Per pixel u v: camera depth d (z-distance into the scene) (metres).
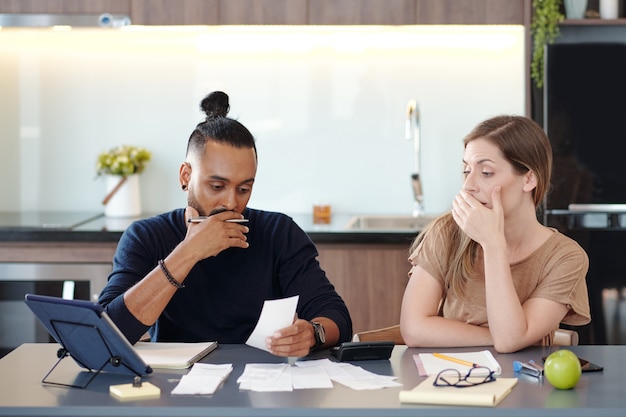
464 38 4.47
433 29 4.30
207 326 2.51
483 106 4.49
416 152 4.50
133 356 1.99
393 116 4.52
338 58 4.51
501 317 2.28
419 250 2.59
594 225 4.11
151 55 4.54
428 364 2.11
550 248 2.48
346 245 3.90
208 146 2.38
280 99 4.54
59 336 2.05
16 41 4.55
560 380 1.91
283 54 4.52
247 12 4.14
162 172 4.57
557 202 4.13
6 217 4.35
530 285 2.47
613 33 4.15
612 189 4.12
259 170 4.56
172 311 2.50
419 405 1.81
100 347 2.00
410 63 4.50
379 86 4.51
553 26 4.10
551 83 4.12
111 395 1.89
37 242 3.91
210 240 2.27
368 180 4.54
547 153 2.48
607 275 4.07
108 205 4.41
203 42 4.53
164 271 2.24
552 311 2.40
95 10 4.16
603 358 2.20
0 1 4.15
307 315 2.50
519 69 4.47
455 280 2.52
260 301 2.53
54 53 4.55
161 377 2.02
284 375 2.03
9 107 4.57
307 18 4.13
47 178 4.60
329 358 2.21
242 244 2.31
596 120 4.11
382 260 3.89
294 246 2.58
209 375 2.01
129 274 2.44
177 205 4.58
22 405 1.82
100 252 3.91
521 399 1.84
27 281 3.93
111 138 4.57
